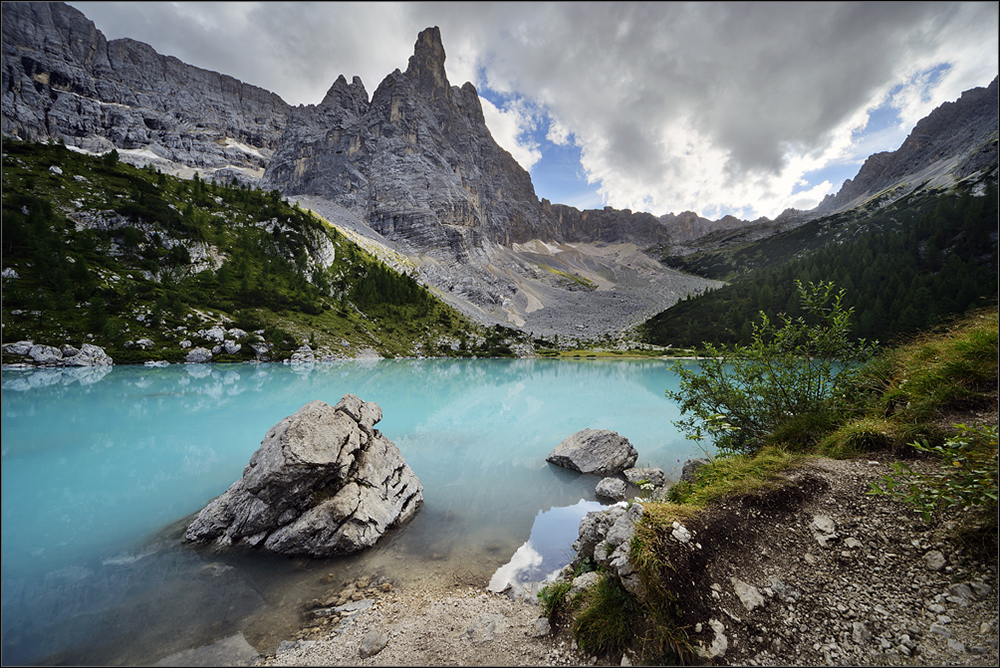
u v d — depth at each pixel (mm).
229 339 69125
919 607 4633
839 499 6438
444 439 22312
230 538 9953
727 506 6504
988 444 4789
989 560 4766
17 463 16672
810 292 10039
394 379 51781
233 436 21062
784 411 10258
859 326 81812
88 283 65375
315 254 132250
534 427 25516
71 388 34438
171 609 7543
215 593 8062
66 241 73562
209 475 15422
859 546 5566
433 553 9906
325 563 9281
